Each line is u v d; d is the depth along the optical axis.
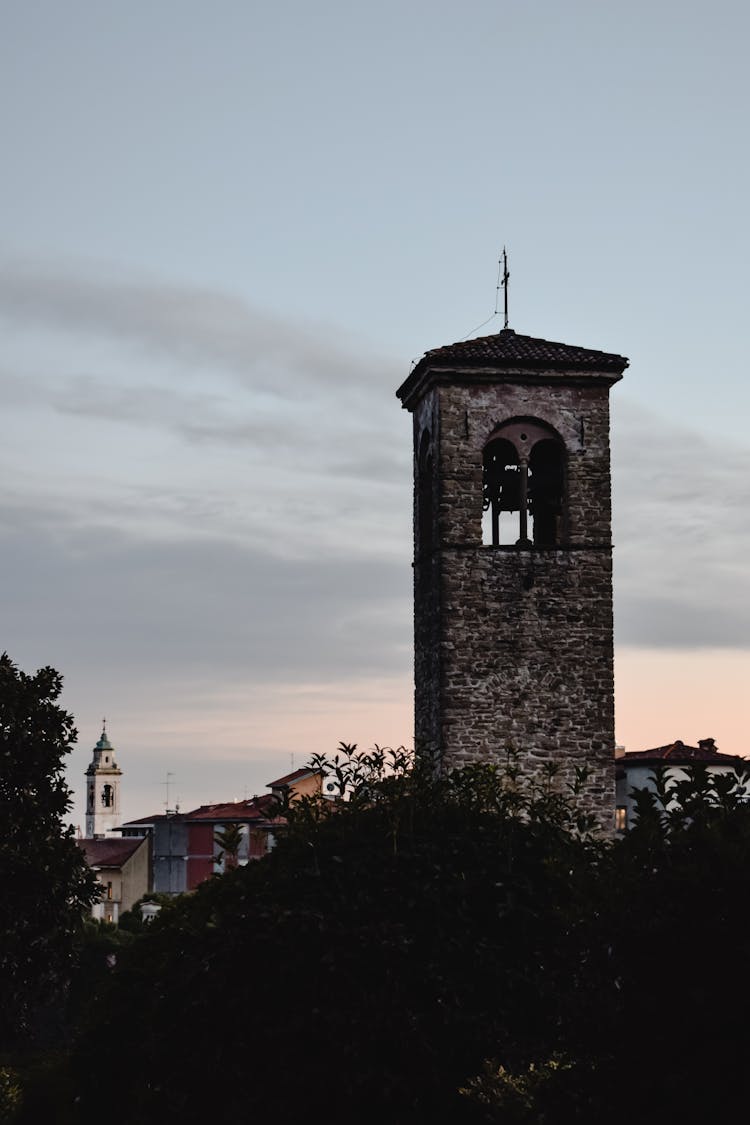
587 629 42.31
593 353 43.09
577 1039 18.33
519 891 28.91
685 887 17.67
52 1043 65.69
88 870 52.16
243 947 27.86
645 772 67.69
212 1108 27.36
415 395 44.97
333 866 29.39
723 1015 16.77
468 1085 25.80
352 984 27.02
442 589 41.91
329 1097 26.55
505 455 44.53
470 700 41.69
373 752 32.41
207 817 110.19
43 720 52.16
